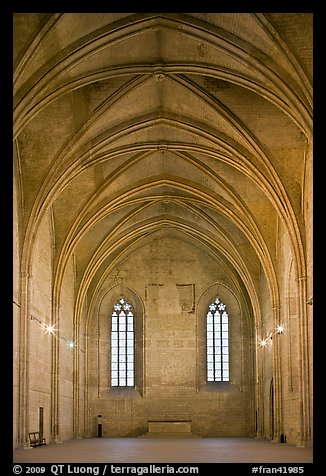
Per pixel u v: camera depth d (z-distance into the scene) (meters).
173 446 34.91
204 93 32.53
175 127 35.25
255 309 49.06
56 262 41.16
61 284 41.28
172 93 33.38
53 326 40.69
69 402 45.91
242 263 48.56
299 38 25.55
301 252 34.06
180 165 41.12
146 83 32.44
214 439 46.53
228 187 40.50
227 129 34.16
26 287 33.16
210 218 47.41
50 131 33.41
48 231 39.53
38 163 33.88
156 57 29.97
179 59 29.97
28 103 27.03
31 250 33.53
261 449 31.31
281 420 41.00
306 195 33.41
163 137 37.59
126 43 28.52
